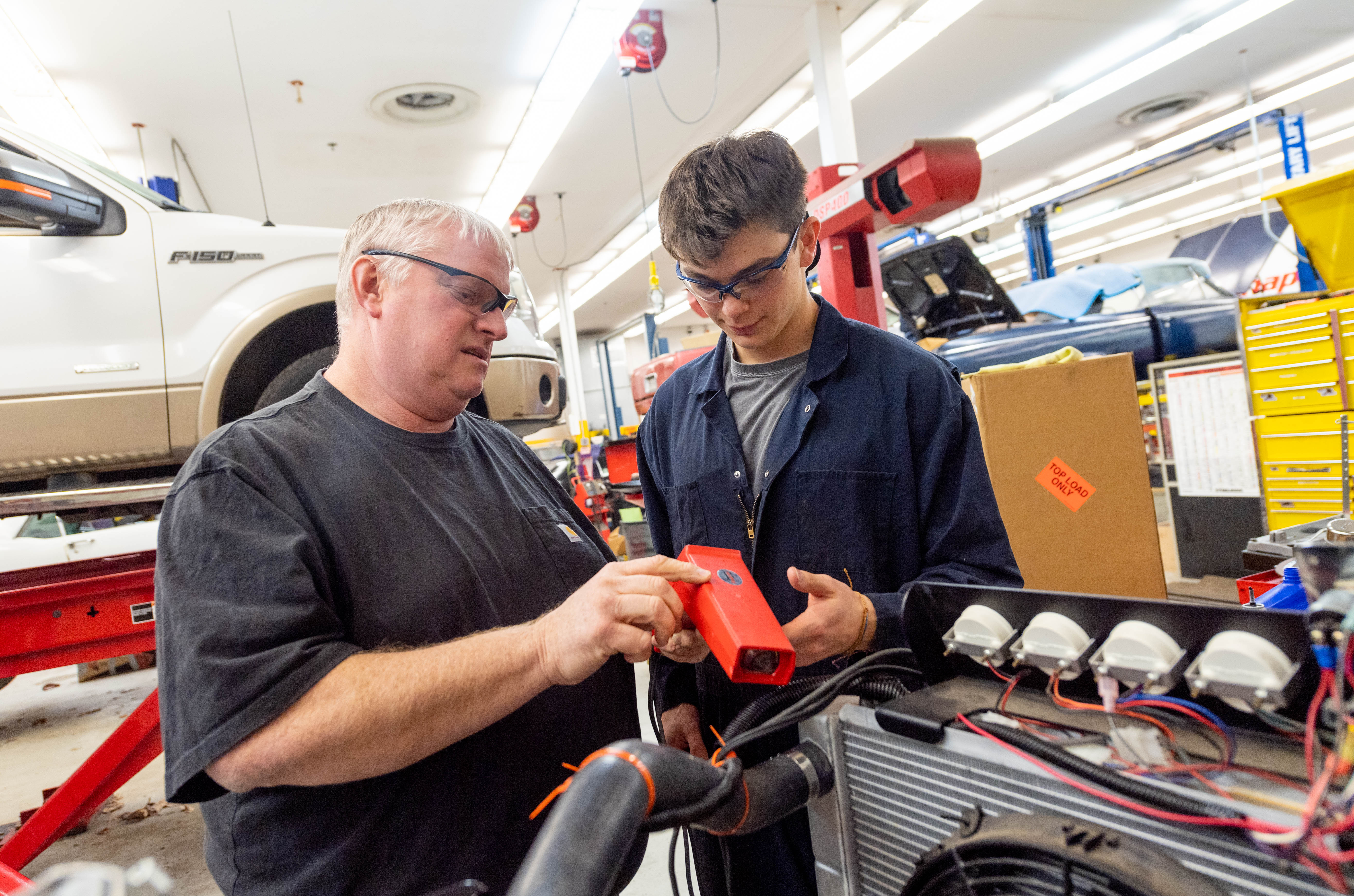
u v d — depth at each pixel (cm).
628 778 45
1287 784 42
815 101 693
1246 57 720
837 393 108
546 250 1137
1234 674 45
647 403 557
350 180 784
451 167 782
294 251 256
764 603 75
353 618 82
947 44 647
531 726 94
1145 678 49
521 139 734
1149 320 400
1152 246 1472
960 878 49
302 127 654
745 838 103
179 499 77
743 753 106
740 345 110
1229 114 843
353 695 68
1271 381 244
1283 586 91
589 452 870
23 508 186
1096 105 797
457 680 71
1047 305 454
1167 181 1040
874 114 774
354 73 577
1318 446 233
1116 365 193
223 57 532
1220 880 42
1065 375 197
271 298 249
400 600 84
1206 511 333
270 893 79
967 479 103
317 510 83
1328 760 39
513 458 117
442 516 93
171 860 202
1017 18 620
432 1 500
